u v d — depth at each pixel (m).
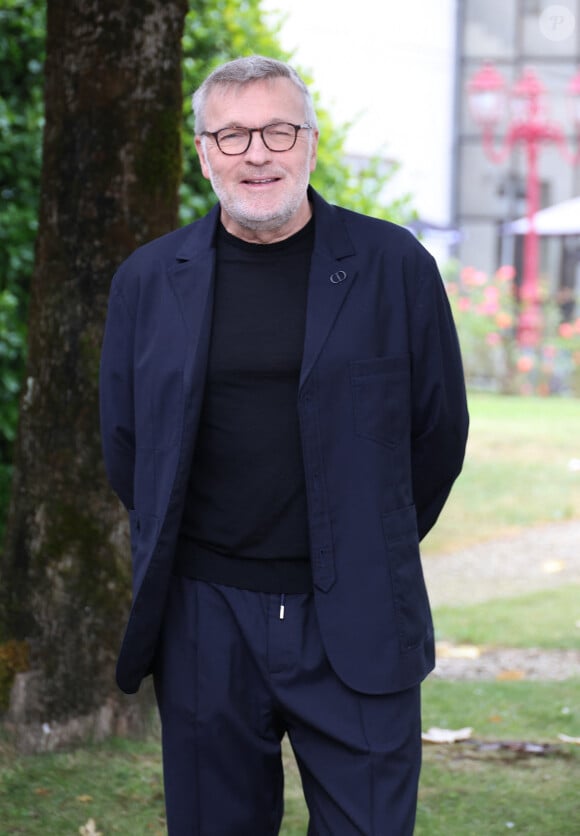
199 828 2.74
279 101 2.55
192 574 2.68
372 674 2.57
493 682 5.39
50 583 4.20
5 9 6.09
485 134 19.73
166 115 4.14
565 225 18.66
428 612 2.71
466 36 22.11
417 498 2.89
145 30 4.07
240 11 6.88
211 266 2.63
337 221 2.65
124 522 4.23
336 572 2.58
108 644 4.21
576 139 22.23
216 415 2.61
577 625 6.49
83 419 4.18
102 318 4.14
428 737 4.51
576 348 18.08
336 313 2.57
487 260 22.50
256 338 2.60
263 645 2.62
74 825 3.66
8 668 4.20
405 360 2.62
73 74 4.08
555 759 4.30
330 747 2.62
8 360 6.09
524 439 12.63
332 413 2.56
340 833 2.60
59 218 4.14
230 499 2.62
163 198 4.16
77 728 4.20
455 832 3.67
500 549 8.59
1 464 6.28
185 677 2.69
